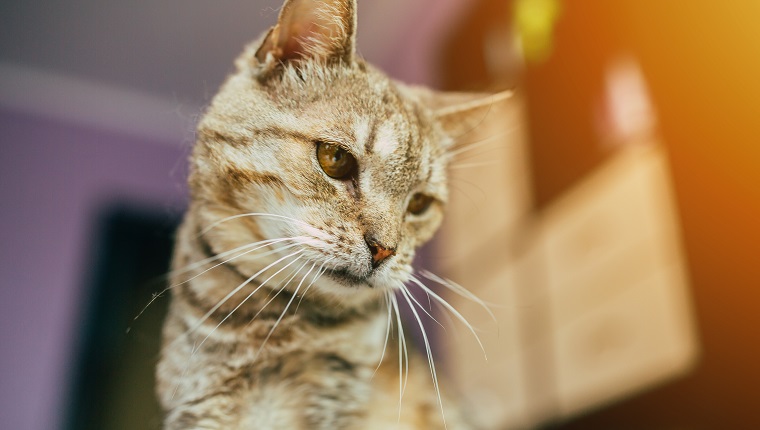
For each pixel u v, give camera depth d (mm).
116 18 872
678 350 586
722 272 555
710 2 569
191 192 446
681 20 589
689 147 582
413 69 783
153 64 974
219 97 455
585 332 660
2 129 1087
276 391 446
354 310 472
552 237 688
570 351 671
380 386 469
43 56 1008
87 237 1053
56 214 1081
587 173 669
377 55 779
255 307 445
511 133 677
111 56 981
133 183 1069
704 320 568
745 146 542
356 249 462
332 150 464
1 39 965
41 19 911
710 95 566
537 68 714
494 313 668
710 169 564
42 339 1004
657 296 604
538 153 687
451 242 644
